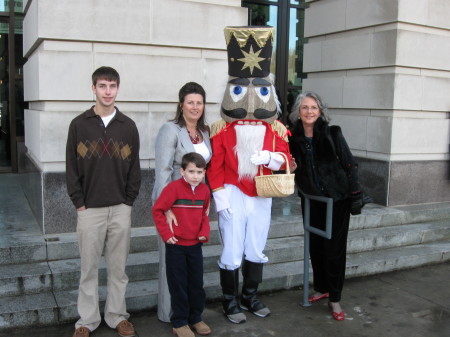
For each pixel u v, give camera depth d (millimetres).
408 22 5605
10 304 3445
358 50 6066
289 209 5500
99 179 3055
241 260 3760
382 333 3566
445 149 6113
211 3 4734
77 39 4227
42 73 4113
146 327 3486
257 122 3408
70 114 4211
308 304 3969
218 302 3998
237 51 3314
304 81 6992
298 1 7715
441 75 6016
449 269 4953
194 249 3258
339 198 3559
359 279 4625
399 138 5719
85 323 3209
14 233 4219
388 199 5781
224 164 3473
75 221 4266
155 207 3154
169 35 4543
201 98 3295
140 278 3982
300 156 3688
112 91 3012
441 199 6191
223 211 3406
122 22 4359
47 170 4176
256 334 3467
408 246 5262
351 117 6227
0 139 7387
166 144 3291
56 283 3695
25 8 5109
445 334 3578
